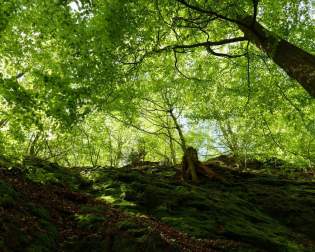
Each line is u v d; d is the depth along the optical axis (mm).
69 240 13219
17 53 11844
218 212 20094
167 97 28047
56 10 10938
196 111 27219
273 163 37625
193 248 13820
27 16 11414
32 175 14977
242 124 28797
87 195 20594
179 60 25203
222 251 14969
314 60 9461
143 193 20719
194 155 29266
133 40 12367
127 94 16500
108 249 12508
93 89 11789
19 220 12391
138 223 14656
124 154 44969
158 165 35719
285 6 13195
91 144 36312
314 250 18656
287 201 25125
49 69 13062
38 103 10203
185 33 14094
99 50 11633
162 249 12422
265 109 17438
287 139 24516
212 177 28266
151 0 11844
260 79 16953
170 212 19016
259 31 10875
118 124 38719
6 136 10875
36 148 33875
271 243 17062
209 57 21094
